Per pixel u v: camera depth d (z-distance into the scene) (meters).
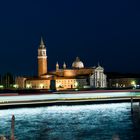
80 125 115.50
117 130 103.25
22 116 144.25
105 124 117.25
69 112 160.75
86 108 183.12
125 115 143.38
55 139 89.94
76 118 135.88
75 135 95.50
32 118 136.62
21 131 103.00
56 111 167.00
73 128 108.69
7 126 112.81
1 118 136.00
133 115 142.88
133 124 115.94
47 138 91.25
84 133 98.50
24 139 90.19
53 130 104.69
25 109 184.00
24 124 118.81
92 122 123.00
